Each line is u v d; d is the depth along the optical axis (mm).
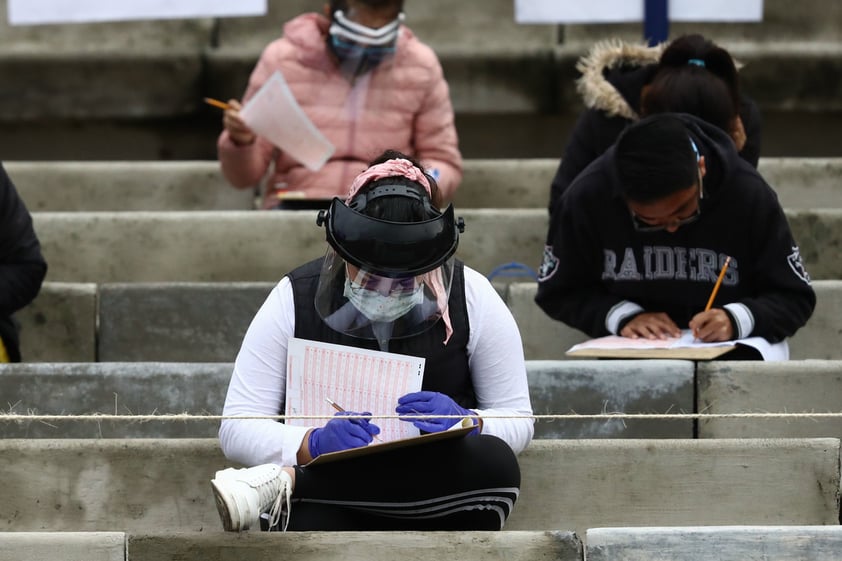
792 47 30156
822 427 17016
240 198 26938
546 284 18797
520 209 25422
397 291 12875
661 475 15188
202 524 15195
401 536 12656
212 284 21031
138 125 31094
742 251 17969
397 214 12867
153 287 21078
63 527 15172
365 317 13039
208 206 26953
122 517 15195
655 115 17391
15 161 30812
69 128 31047
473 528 13297
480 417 13141
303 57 23500
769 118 30781
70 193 26875
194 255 22828
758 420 17047
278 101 21969
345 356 13195
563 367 17172
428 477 12844
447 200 24016
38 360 21156
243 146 22781
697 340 17656
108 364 17406
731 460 15148
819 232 22844
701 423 17094
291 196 22875
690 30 30562
